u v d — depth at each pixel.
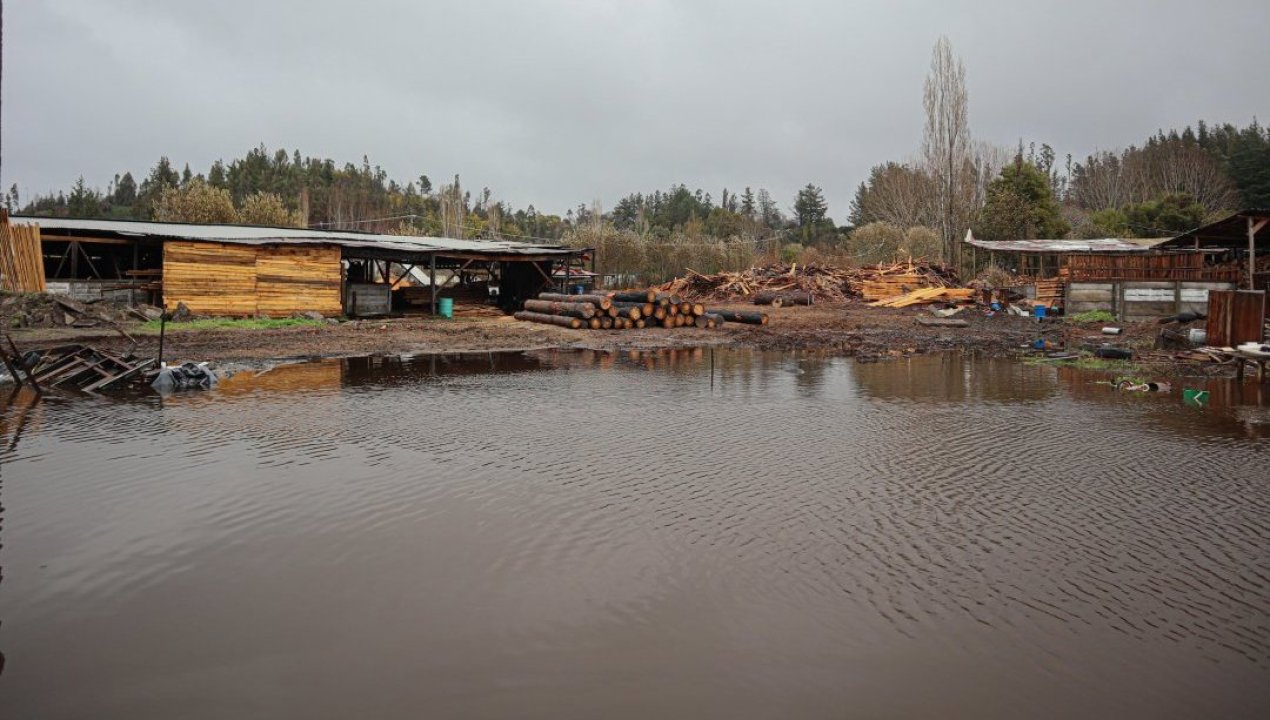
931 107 47.09
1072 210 65.44
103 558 5.33
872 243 52.59
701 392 12.73
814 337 23.16
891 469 7.75
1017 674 3.89
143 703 3.59
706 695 3.67
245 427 9.62
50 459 7.94
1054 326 25.52
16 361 12.52
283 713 3.51
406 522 6.08
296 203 77.56
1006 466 7.88
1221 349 14.12
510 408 11.12
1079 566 5.25
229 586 4.88
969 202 52.91
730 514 6.33
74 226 24.69
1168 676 3.88
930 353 19.20
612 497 6.76
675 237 56.25
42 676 3.82
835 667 3.94
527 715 3.50
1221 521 6.16
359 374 14.77
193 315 25.48
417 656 4.03
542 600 4.70
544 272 32.91
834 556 5.43
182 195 52.06
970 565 5.27
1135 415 10.66
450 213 69.31
